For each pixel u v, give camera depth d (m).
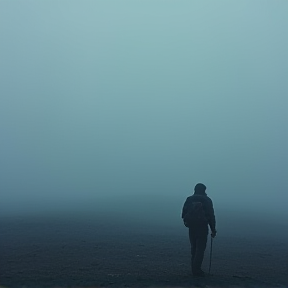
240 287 9.63
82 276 10.41
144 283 9.72
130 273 10.88
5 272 10.80
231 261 13.41
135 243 16.22
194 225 10.63
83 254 13.55
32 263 12.01
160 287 9.40
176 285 9.57
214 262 13.19
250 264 12.95
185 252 14.39
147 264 12.15
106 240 16.81
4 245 15.30
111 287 9.37
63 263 12.03
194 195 10.98
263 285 9.95
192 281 9.98
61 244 15.59
